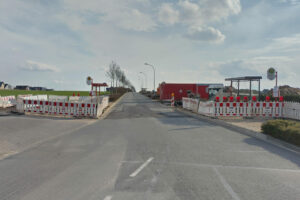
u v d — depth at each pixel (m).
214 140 7.36
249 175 4.20
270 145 6.70
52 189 3.58
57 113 14.13
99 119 13.18
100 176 4.14
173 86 32.00
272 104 14.02
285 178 4.06
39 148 6.32
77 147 6.41
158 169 4.52
